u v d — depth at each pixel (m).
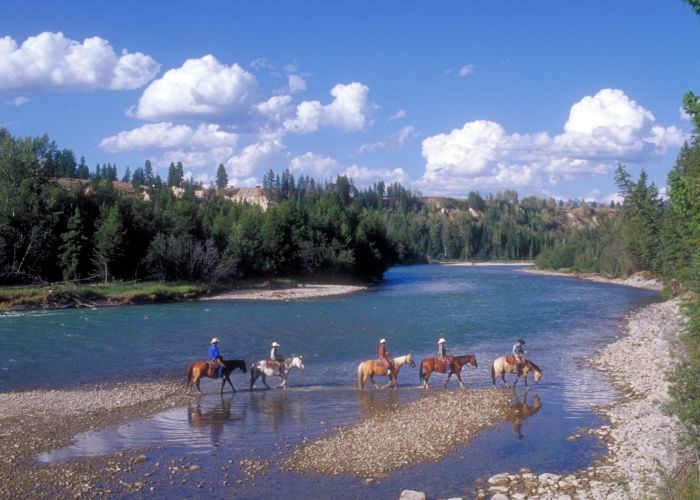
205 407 26.81
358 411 25.91
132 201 93.75
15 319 57.12
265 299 80.31
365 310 64.38
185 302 76.25
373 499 16.30
